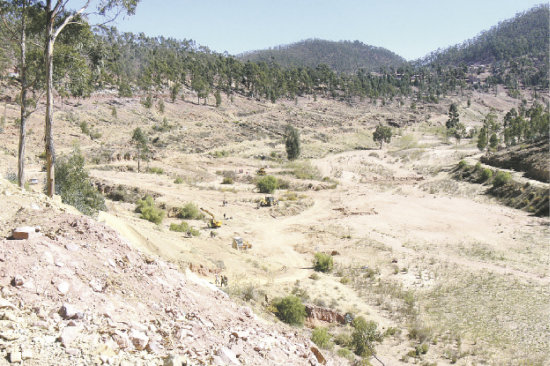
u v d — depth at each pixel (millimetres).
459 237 51094
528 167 74688
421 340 26047
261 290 26734
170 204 55000
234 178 78875
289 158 101125
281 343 9031
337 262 41000
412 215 60344
